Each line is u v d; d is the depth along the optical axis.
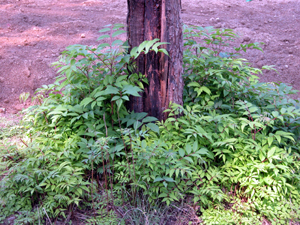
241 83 3.45
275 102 3.32
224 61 3.45
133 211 2.52
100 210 2.57
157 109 3.15
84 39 6.02
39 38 5.90
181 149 2.63
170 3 2.81
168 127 2.95
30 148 2.57
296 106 3.42
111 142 2.86
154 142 2.66
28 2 7.68
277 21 7.79
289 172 2.72
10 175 2.48
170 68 3.00
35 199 2.63
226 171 2.80
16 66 4.94
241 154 2.77
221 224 2.49
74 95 3.08
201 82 3.49
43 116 3.16
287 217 2.54
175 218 2.61
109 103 2.98
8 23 6.30
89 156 2.53
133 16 2.89
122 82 2.67
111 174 2.85
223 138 2.78
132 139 2.60
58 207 2.55
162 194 2.53
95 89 2.79
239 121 3.07
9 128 3.70
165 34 2.86
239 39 6.46
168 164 2.56
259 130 2.88
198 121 2.88
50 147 2.67
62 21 6.83
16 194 2.56
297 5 8.86
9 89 4.62
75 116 2.99
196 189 2.61
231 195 2.80
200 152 2.59
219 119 2.76
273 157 2.59
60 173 2.51
